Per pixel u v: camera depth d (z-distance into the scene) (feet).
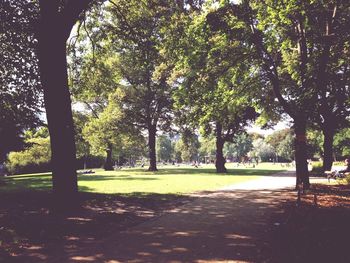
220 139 151.12
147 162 432.66
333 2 60.64
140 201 54.44
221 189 72.28
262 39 69.21
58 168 44.01
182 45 67.41
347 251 24.66
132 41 67.05
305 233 30.22
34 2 56.90
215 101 74.28
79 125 180.65
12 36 60.03
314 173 121.08
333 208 43.19
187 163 429.38
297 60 73.10
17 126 86.74
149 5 63.26
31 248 28.25
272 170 175.01
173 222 38.24
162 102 165.07
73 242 29.99
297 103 64.39
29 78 67.10
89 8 64.44
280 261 23.49
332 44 60.13
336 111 119.24
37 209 48.01
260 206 48.55
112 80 80.59
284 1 62.18
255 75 76.33
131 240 30.45
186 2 61.00
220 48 70.49
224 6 65.36
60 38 44.42
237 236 31.42
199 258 25.05
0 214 43.50
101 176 130.21
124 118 166.50
